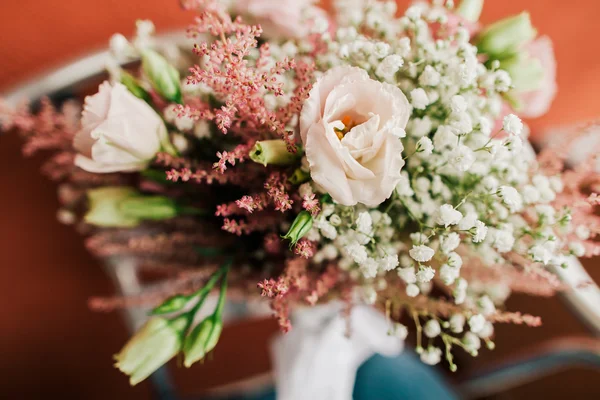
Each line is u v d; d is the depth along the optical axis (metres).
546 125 0.72
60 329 0.72
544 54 0.39
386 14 0.39
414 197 0.36
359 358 0.54
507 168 0.35
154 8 0.70
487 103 0.36
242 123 0.35
